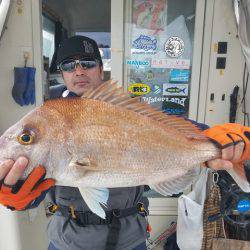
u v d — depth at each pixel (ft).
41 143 1.90
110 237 2.62
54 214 2.91
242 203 4.77
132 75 5.92
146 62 5.88
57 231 2.75
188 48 5.82
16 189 1.90
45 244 5.16
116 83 1.99
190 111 5.92
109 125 1.95
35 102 5.81
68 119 1.92
